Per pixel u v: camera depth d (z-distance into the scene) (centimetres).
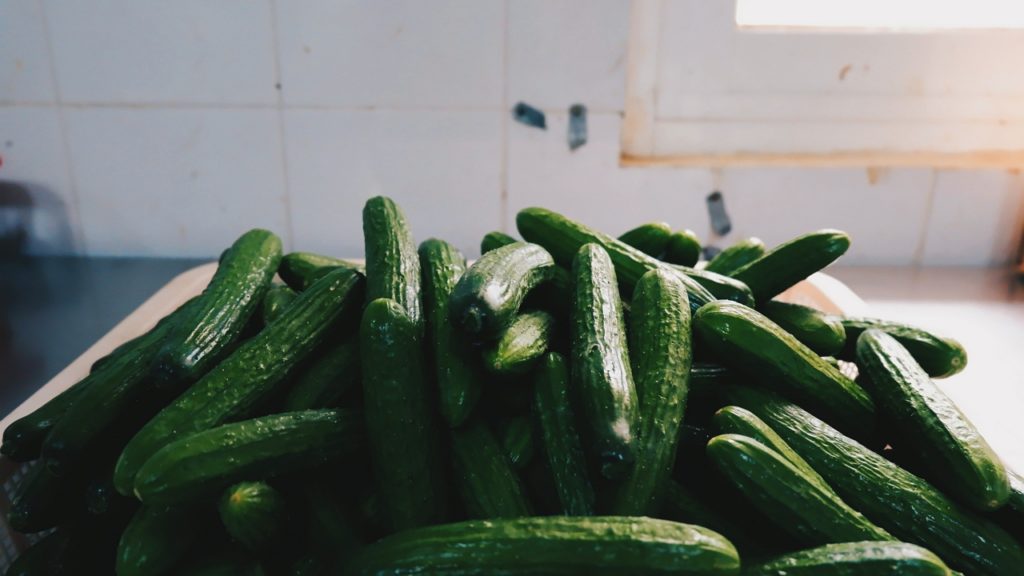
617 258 72
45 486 60
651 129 108
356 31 100
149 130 104
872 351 67
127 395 61
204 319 65
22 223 108
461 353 60
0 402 82
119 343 80
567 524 51
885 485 57
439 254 70
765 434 57
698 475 60
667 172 105
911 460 62
